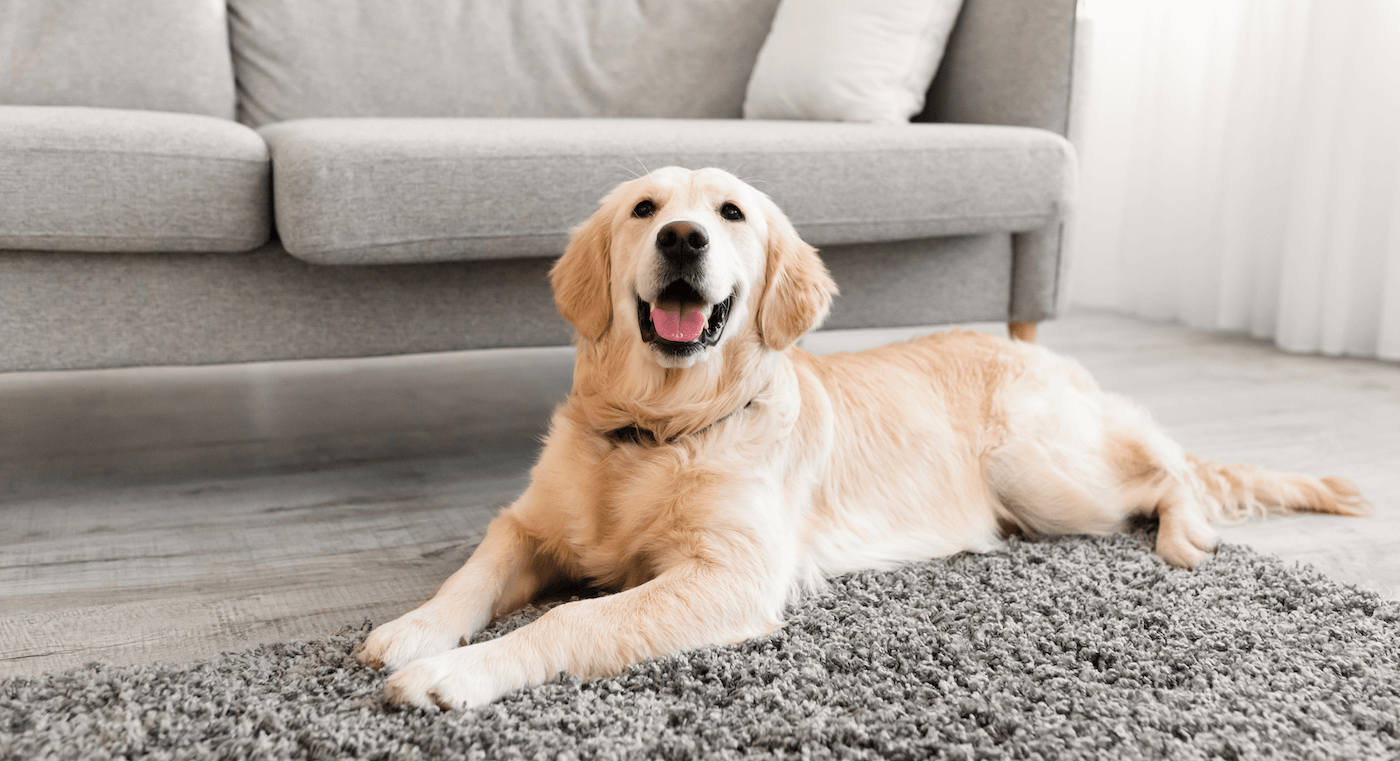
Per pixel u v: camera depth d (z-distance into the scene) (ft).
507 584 4.86
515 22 9.72
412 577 5.32
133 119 5.93
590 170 6.45
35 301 5.84
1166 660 4.23
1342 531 6.10
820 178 6.97
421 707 3.72
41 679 3.86
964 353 6.49
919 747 3.53
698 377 5.00
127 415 8.71
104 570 5.29
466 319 6.94
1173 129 13.20
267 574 5.31
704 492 4.78
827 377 5.86
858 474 5.58
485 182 6.22
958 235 8.13
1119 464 6.25
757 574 4.61
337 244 5.95
